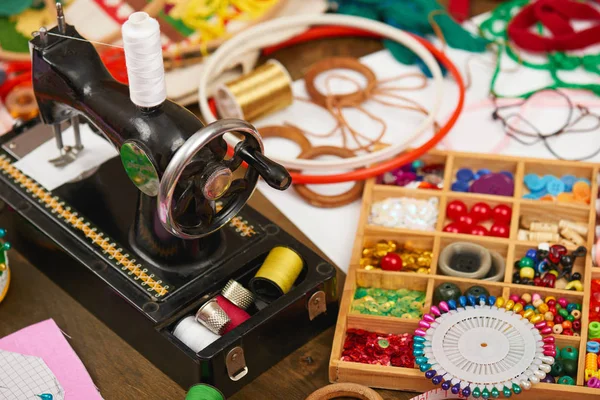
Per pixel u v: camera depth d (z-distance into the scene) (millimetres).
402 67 1053
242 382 828
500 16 1088
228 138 949
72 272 855
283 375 837
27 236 879
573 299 858
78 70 808
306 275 836
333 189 961
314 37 1066
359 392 806
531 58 1062
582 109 1016
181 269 833
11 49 1023
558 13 1078
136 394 825
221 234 852
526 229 922
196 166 760
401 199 932
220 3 1047
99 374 834
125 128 781
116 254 841
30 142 908
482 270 872
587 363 820
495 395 789
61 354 837
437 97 972
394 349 839
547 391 803
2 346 838
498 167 953
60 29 817
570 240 902
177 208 771
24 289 882
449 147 985
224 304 827
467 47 1063
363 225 902
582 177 946
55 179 884
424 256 892
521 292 861
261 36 1031
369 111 1021
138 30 741
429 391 817
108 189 880
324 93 1032
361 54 1063
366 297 869
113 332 858
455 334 820
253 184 797
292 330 833
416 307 863
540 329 829
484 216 920
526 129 1000
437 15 1062
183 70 1014
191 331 811
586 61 1044
